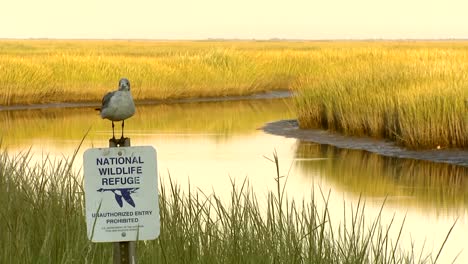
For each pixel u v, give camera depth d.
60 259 7.11
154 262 7.32
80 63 41.38
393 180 17.30
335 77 28.78
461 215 13.58
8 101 38.88
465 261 10.52
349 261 7.93
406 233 12.22
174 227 7.96
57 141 24.64
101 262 7.18
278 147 23.00
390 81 26.55
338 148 22.67
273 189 15.90
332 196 15.24
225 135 26.33
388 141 23.27
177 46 118.31
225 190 15.59
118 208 5.77
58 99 40.41
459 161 19.83
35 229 7.82
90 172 5.75
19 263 6.94
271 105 39.97
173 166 19.25
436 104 21.44
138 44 134.75
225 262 7.50
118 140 5.89
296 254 7.56
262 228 8.21
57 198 9.19
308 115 27.22
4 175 10.52
